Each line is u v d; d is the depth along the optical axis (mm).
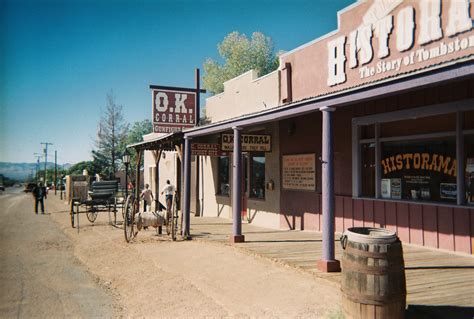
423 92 7801
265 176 12648
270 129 12398
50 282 6980
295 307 5000
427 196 7879
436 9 7520
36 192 21844
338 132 9898
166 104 16875
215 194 16234
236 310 5039
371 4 8984
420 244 7867
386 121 8625
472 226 6957
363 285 4086
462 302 4691
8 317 5227
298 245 8836
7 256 9406
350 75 9578
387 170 8734
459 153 7188
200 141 16812
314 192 10648
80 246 10672
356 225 9320
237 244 9148
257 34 41844
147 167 24328
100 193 15000
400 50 8250
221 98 15750
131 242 10453
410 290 5188
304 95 11133
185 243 9961
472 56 4418
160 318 4977
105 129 38000
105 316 5227
